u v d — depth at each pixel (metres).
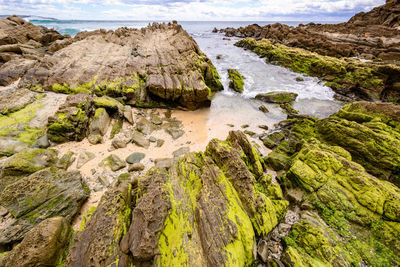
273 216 2.91
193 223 2.54
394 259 2.43
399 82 8.03
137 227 2.35
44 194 2.97
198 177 3.19
